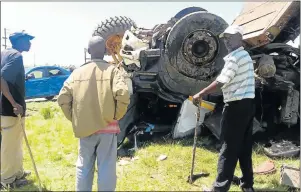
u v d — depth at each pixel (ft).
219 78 13.01
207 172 16.16
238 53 13.10
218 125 20.22
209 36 20.89
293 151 18.58
